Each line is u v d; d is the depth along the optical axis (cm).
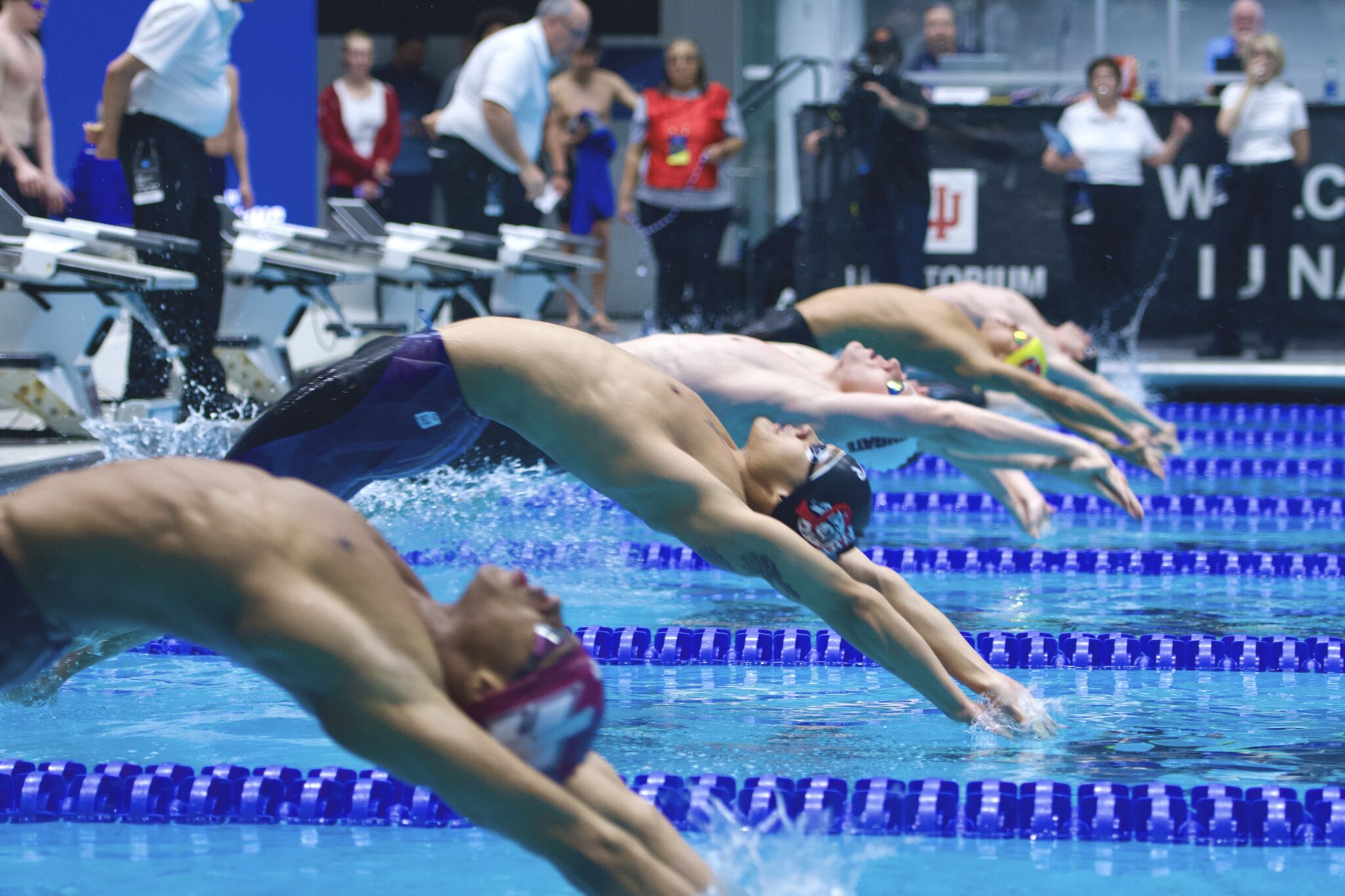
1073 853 934
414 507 2169
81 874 890
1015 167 3844
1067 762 1105
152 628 679
